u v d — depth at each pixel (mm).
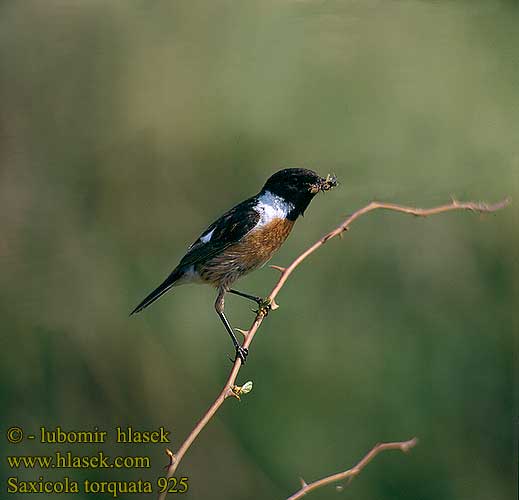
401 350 12133
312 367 12078
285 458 11633
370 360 12117
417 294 12430
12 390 11734
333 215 12828
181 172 13031
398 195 12703
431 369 12078
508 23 13367
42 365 11953
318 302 12484
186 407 11883
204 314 12383
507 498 11367
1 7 13578
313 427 11805
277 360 12102
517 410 11742
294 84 13039
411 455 11664
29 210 13031
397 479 11555
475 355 12062
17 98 13352
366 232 12734
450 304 12320
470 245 12445
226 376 12102
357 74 13094
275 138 12867
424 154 12828
